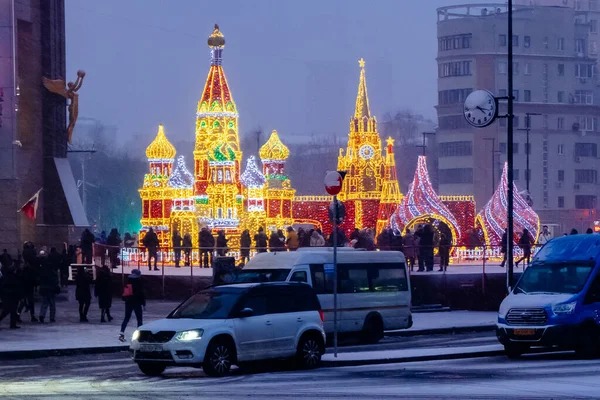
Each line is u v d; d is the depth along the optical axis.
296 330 23.16
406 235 48.41
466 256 47.03
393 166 61.25
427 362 24.31
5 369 23.78
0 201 45.16
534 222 57.41
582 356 25.20
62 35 52.59
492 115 32.84
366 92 61.09
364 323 30.58
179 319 22.34
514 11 126.31
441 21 128.25
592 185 128.88
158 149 57.28
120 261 44.66
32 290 34.75
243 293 22.61
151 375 22.31
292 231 46.34
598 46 141.00
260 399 17.61
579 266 25.75
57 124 51.69
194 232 54.97
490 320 37.25
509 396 17.75
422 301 42.03
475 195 124.94
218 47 55.19
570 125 127.50
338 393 18.36
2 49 45.19
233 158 54.28
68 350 27.25
